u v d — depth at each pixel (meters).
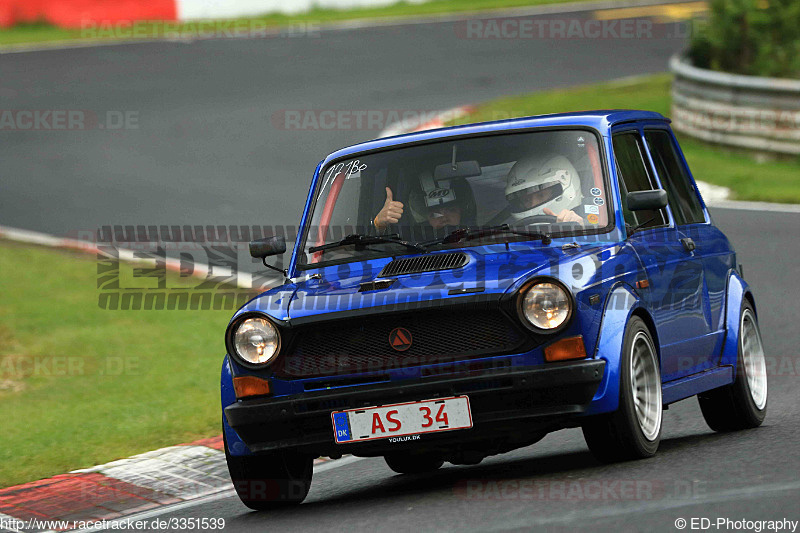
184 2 134.12
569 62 109.88
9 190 80.31
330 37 127.56
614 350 20.53
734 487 18.61
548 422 20.42
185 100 102.12
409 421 20.52
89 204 74.75
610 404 20.36
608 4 143.62
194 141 89.38
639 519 17.14
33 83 111.31
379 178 24.39
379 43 123.12
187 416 34.34
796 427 25.09
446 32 128.25
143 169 82.94
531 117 24.70
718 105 75.44
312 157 81.88
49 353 45.66
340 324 20.98
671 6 140.88
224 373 22.34
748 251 50.56
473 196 23.45
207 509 23.91
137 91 106.50
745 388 26.11
